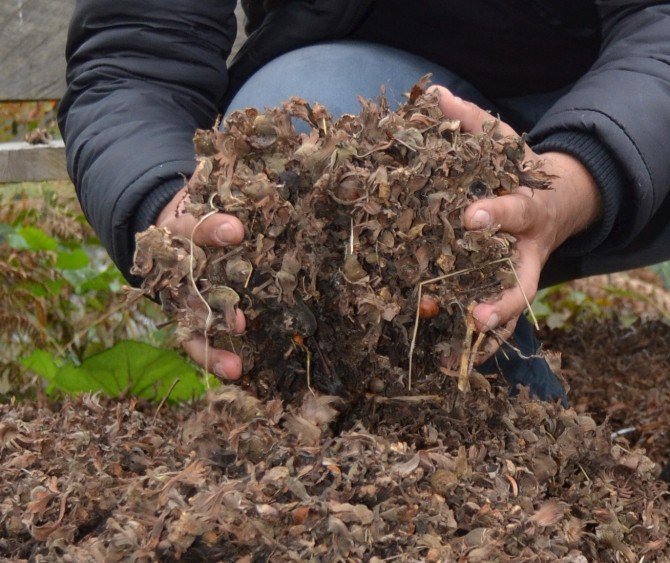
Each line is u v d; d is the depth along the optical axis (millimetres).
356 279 1225
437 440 1263
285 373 1303
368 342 1240
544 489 1260
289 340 1282
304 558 1127
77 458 1265
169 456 1256
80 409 1421
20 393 1827
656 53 1354
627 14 1420
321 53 1512
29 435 1344
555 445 1297
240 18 2402
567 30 1554
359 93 1470
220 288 1234
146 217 1375
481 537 1171
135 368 1687
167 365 1692
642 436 1709
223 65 1557
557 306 2531
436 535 1161
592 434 1331
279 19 1567
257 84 1502
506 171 1235
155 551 1132
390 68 1513
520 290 1245
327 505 1143
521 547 1187
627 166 1297
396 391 1287
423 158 1216
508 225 1226
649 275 2838
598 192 1312
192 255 1222
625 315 2541
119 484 1230
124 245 1406
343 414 1305
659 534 1286
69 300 2104
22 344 1974
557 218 1279
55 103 2891
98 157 1427
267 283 1241
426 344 1281
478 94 1606
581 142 1307
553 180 1279
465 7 1541
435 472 1203
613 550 1245
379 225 1219
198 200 1243
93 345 2062
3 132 2867
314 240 1226
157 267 1231
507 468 1256
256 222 1232
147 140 1413
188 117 1497
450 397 1285
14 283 2002
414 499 1181
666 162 1321
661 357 1935
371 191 1216
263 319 1272
